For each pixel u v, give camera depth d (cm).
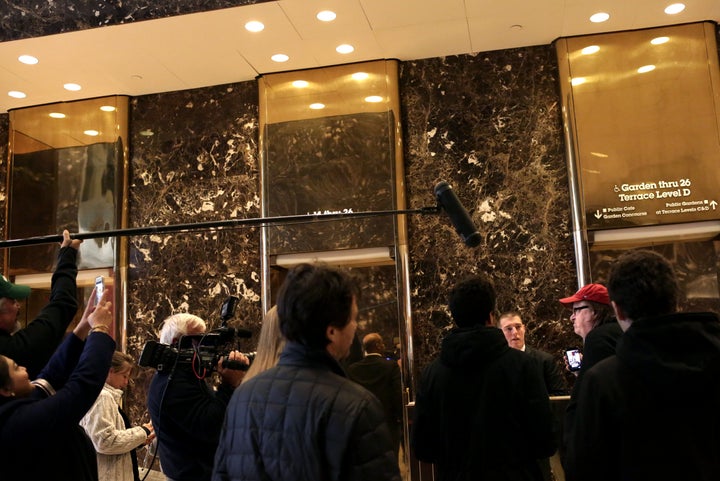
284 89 664
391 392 606
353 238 627
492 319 303
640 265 199
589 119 603
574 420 200
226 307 336
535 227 613
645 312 195
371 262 639
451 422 287
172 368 311
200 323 350
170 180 691
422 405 298
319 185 640
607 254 612
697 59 593
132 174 700
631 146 593
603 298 333
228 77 679
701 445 183
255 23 575
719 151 578
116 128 698
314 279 192
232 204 674
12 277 690
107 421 395
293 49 623
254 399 185
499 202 622
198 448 308
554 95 628
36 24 582
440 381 293
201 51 620
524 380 283
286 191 645
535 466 285
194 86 698
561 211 611
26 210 700
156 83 686
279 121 659
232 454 184
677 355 185
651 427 184
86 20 572
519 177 622
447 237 627
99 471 394
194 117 698
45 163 707
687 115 588
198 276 669
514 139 629
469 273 617
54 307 291
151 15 561
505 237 616
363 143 640
